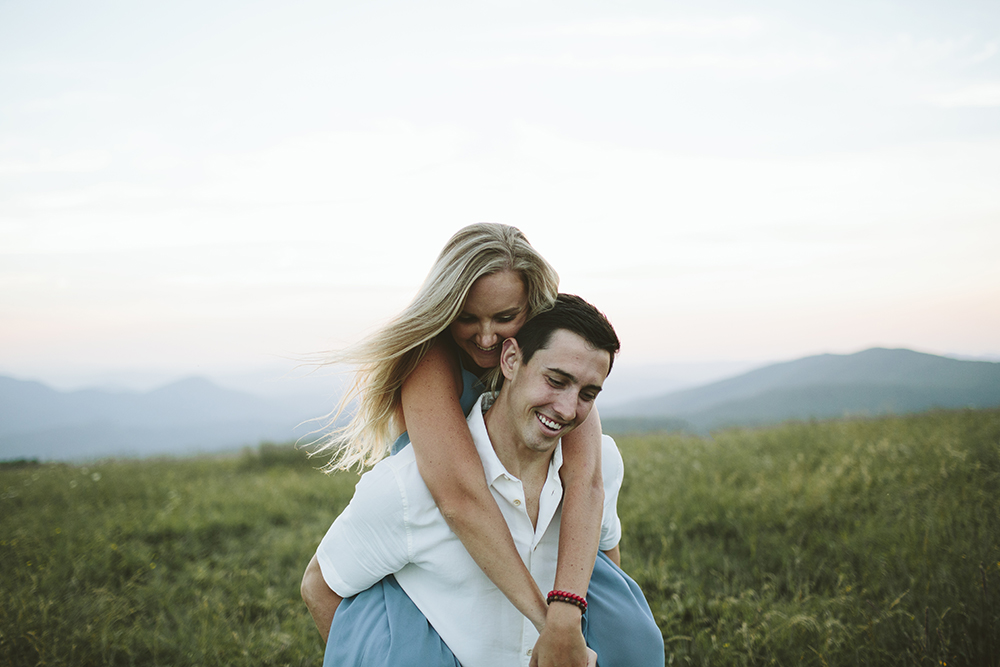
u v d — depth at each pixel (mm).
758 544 4582
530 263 1839
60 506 7348
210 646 3451
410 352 1897
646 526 5215
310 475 9234
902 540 4215
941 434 7793
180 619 3830
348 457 2166
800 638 3055
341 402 2076
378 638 1649
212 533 6086
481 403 1869
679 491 6098
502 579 1550
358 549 1694
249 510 6746
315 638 3607
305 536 5730
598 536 1668
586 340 1532
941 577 3471
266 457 11203
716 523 5168
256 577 4664
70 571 4746
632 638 1745
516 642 1663
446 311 1799
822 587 3732
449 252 1866
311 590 1878
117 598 4137
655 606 3691
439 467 1620
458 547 1657
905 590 3447
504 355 1659
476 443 1735
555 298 1740
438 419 1710
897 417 10859
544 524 1719
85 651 3389
